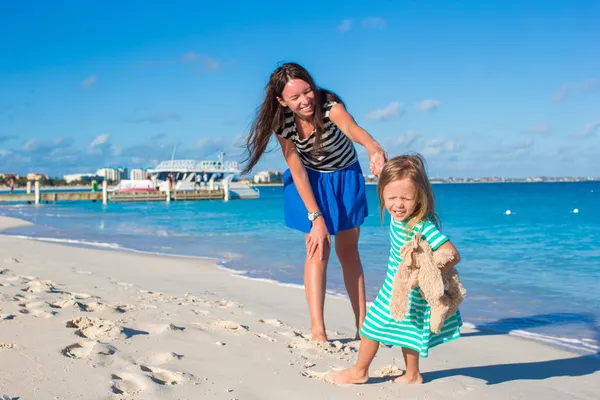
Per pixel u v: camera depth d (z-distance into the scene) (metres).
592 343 4.65
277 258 10.33
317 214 3.90
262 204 45.84
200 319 4.71
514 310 6.05
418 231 2.80
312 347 3.88
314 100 3.70
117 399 2.66
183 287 7.08
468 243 12.96
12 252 10.44
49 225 20.19
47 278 7.18
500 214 26.38
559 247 11.98
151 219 24.05
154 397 2.72
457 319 2.97
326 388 3.02
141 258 10.14
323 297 4.19
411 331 2.87
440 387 3.16
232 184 62.22
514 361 4.04
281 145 4.01
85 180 161.00
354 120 3.66
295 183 3.97
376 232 15.17
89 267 8.74
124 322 4.32
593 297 6.71
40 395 2.63
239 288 7.08
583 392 3.30
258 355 3.60
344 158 4.04
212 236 15.04
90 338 3.73
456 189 102.44
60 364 3.11
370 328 2.98
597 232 15.83
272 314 5.45
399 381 3.20
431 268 2.65
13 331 3.72
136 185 56.38
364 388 3.05
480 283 7.67
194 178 64.38
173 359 3.40
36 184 44.16
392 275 2.94
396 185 2.78
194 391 2.86
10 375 2.88
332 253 10.36
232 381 3.06
